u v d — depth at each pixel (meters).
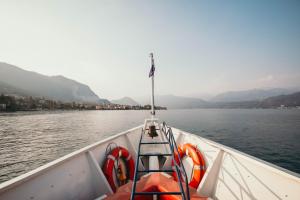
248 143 24.50
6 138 30.38
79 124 55.50
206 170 3.15
